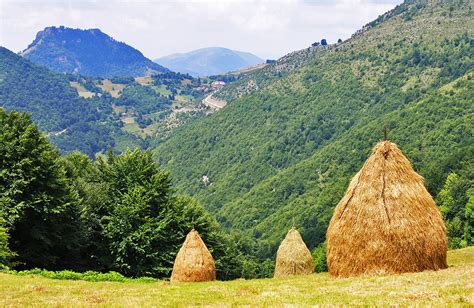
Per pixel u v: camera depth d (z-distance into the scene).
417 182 25.14
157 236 48.88
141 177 53.44
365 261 23.95
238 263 81.12
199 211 65.00
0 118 45.06
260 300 17.33
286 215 138.75
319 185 151.50
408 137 147.12
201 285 26.19
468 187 82.81
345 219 25.02
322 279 24.95
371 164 25.47
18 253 42.78
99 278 36.12
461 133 130.75
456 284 17.92
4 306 17.31
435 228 24.09
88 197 50.50
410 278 20.64
